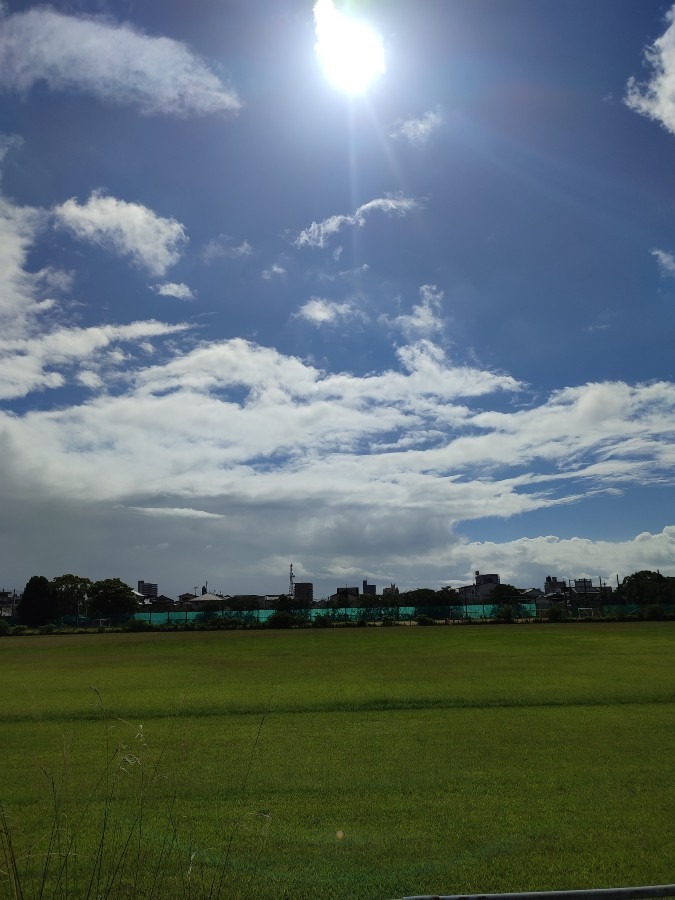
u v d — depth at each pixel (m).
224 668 29.20
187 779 10.87
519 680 22.41
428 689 20.59
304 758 12.20
